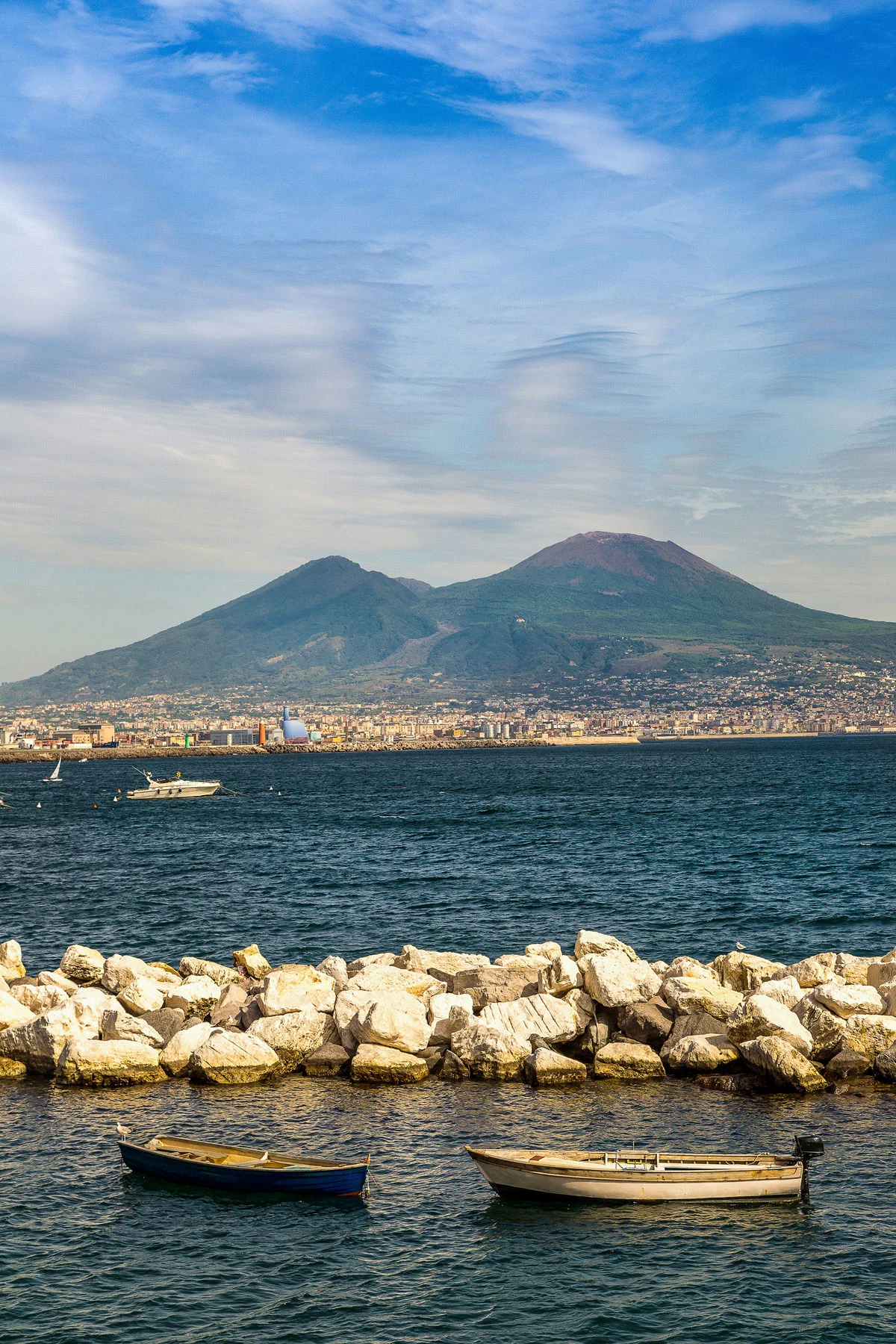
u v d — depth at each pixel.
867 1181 26.70
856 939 55.41
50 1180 27.47
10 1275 23.16
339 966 41.97
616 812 134.75
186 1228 25.12
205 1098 32.19
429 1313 21.75
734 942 55.09
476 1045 33.72
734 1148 28.25
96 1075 33.31
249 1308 21.91
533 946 42.34
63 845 111.00
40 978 41.06
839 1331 20.94
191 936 59.53
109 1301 22.17
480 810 143.62
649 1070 33.19
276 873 83.94
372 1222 25.23
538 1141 28.86
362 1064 33.22
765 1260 23.45
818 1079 32.12
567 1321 21.44
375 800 174.88
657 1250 23.98
